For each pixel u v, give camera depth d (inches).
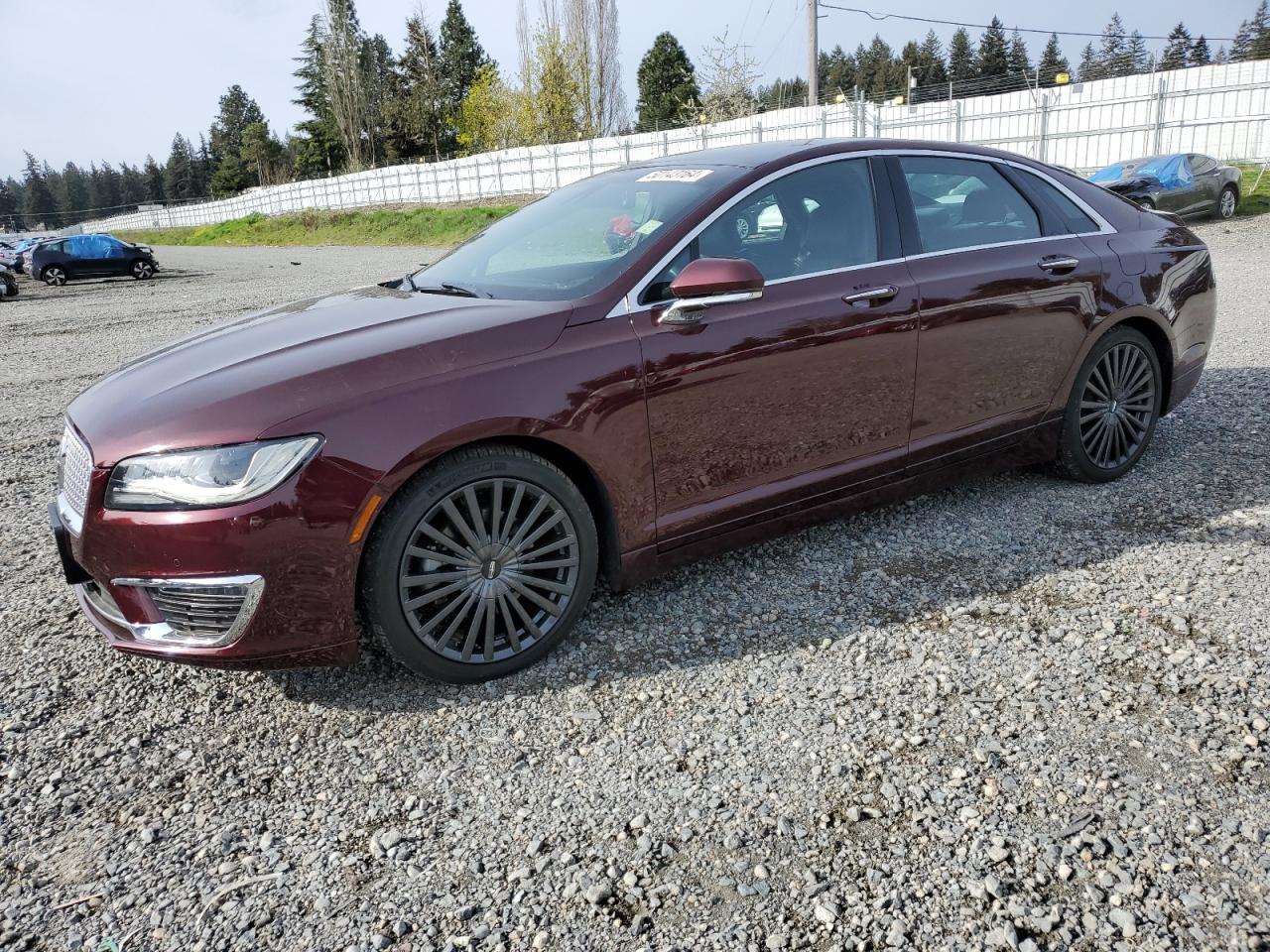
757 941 71.3
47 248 997.2
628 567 118.8
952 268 139.6
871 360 131.4
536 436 105.9
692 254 119.8
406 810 89.0
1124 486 163.8
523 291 121.8
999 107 934.4
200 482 93.7
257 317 132.5
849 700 103.3
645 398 113.4
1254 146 797.2
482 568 107.3
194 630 98.7
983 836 81.0
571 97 1824.6
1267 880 74.4
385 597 101.6
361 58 2910.9
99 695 112.7
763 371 121.9
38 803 92.3
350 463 96.6
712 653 115.3
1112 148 865.5
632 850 81.9
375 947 72.5
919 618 120.8
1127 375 163.8
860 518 156.2
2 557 161.6
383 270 832.3
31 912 77.9
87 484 99.3
